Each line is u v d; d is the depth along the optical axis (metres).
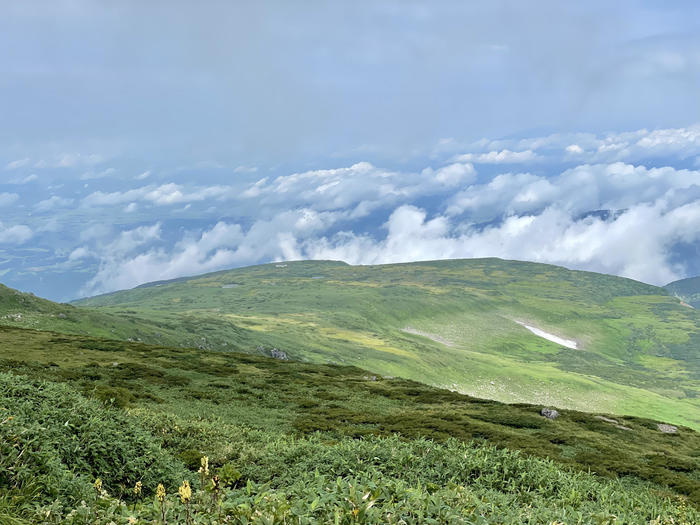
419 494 12.62
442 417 56.78
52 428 17.44
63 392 22.77
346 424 50.69
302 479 20.91
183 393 57.44
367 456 24.28
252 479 23.36
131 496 17.09
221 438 31.58
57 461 14.30
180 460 25.59
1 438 14.00
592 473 38.31
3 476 12.70
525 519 14.06
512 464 25.47
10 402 18.98
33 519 10.12
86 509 10.52
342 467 22.34
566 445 48.88
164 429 31.17
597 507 20.81
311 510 10.48
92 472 16.89
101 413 21.23
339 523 10.10
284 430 45.75
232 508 10.52
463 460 25.17
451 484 16.56
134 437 20.22
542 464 28.16
